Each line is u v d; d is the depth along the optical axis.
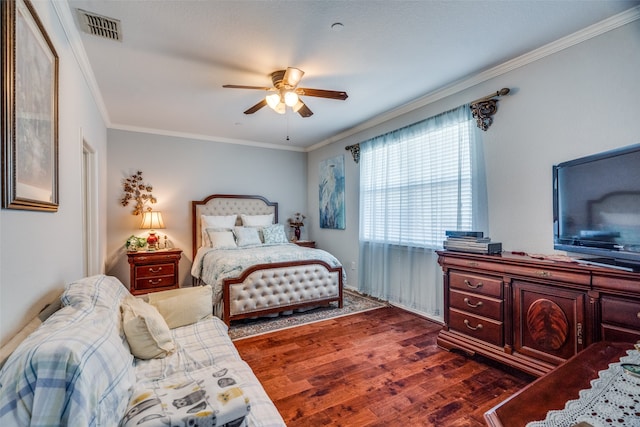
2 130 1.08
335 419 1.77
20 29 1.22
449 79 2.99
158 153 4.77
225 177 5.31
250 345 2.76
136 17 2.02
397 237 3.83
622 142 2.04
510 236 2.68
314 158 5.85
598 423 0.79
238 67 2.72
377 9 1.98
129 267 4.52
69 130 2.07
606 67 2.11
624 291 1.63
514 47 2.44
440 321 3.31
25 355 0.90
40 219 1.46
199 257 4.37
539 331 2.01
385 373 2.26
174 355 1.67
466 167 3.02
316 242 5.76
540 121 2.47
